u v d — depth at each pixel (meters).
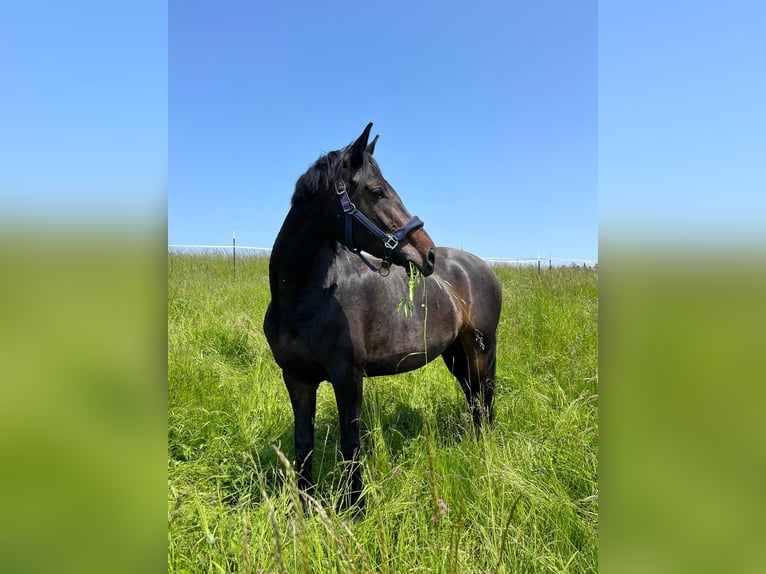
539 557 1.72
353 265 2.42
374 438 2.62
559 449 2.50
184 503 1.99
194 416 2.95
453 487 2.18
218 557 1.73
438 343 2.82
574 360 3.93
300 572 1.58
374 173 2.17
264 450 2.78
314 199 2.16
